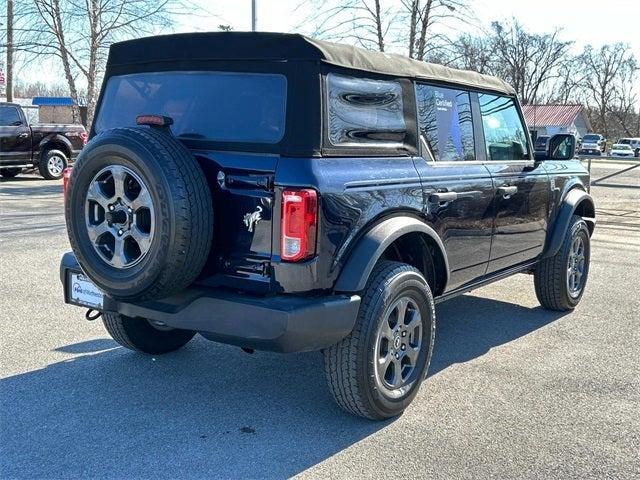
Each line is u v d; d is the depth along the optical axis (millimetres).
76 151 18172
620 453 3484
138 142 3229
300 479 3168
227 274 3438
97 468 3221
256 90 3477
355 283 3430
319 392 4223
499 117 5215
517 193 5121
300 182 3230
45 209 12047
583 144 61781
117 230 3355
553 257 5949
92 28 18094
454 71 4641
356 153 3611
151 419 3773
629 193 19562
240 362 4723
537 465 3342
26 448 3396
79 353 4793
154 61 3859
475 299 6742
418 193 3961
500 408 4023
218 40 3578
